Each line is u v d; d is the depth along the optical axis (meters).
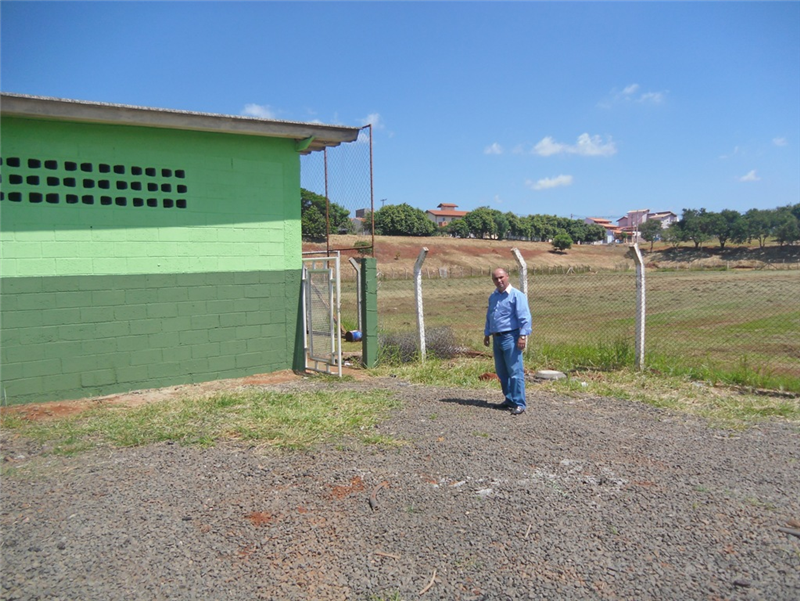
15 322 8.09
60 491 5.01
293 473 5.38
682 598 3.58
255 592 3.66
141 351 9.06
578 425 6.93
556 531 4.35
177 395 8.69
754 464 5.65
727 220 78.69
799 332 15.91
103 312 8.72
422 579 3.79
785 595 3.60
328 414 7.21
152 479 5.26
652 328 17.09
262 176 10.12
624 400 8.26
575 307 23.98
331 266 11.30
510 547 4.14
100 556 4.01
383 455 5.83
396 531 4.36
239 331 10.01
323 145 11.43
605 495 4.94
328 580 3.79
